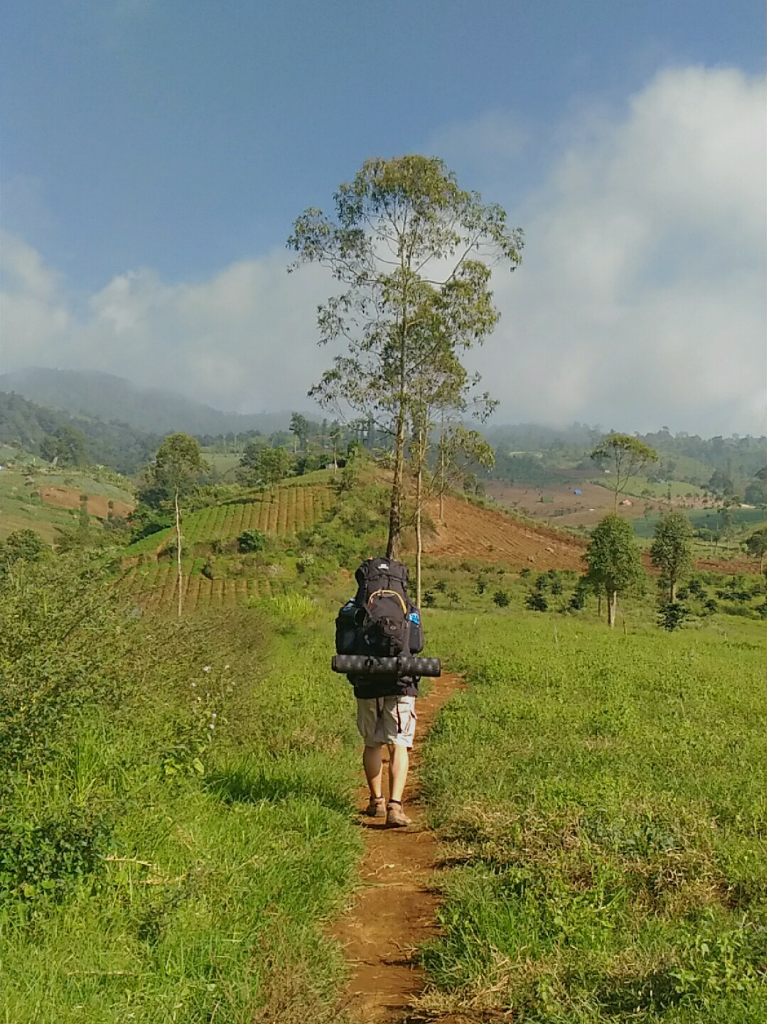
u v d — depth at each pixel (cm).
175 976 383
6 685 534
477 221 2864
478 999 385
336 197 2838
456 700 1266
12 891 425
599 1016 359
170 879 477
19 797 511
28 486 14662
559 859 526
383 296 2831
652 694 1384
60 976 367
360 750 946
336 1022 365
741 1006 350
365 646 670
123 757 613
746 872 516
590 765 816
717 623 5631
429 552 8281
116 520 12675
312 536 7894
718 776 787
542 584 7169
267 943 421
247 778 710
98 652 680
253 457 17188
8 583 668
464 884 517
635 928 445
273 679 1373
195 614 1795
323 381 2927
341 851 574
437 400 2898
